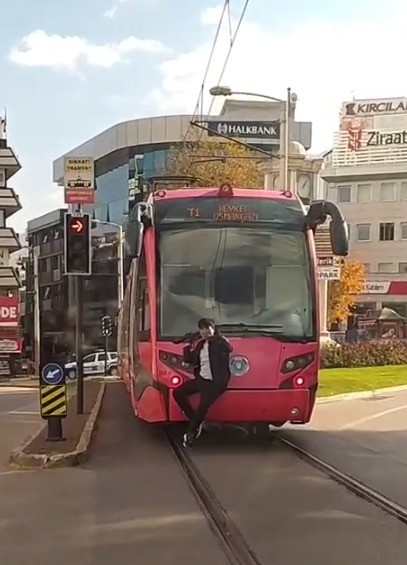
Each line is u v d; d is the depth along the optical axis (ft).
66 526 28.68
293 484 35.63
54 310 264.52
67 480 37.50
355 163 238.89
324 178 239.50
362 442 50.49
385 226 234.38
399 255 232.53
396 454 45.29
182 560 24.16
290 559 23.98
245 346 44.16
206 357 43.52
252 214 46.60
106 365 172.24
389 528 27.73
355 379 100.22
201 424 47.88
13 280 209.05
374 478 37.47
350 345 131.03
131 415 67.72
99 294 259.60
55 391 46.62
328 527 27.89
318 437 52.80
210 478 37.06
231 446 47.01
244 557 24.22
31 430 62.64
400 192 232.94
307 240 46.65
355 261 217.56
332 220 45.32
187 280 45.29
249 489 34.53
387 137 236.22
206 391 43.55
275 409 44.32
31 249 307.37
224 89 91.97
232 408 44.09
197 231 46.01
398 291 230.68
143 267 47.11
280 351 44.42
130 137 261.03
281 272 45.80
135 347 50.11
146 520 29.35
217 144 134.21
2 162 207.72
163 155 255.91
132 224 44.98
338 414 69.00
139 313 48.49
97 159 280.92
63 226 63.31
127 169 265.34
